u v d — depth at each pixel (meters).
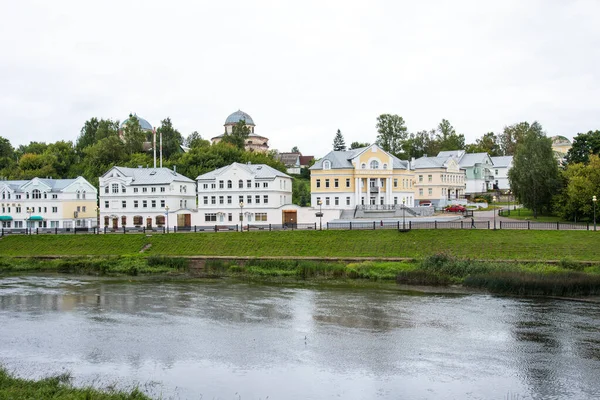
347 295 57.91
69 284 66.88
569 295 55.62
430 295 57.16
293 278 68.81
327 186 109.12
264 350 40.34
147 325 47.38
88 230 104.56
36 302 56.78
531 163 98.94
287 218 105.94
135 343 42.34
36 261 81.94
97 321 48.91
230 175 108.88
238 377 35.19
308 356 38.91
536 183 96.88
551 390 32.59
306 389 33.19
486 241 72.75
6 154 187.75
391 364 37.12
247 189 107.81
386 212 103.06
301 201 137.12
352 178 108.50
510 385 33.38
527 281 57.00
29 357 39.34
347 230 81.94
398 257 72.25
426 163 139.38
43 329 46.47
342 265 69.94
